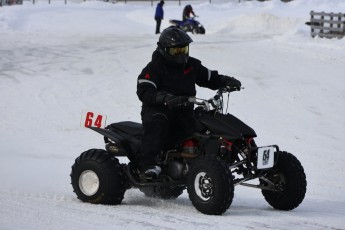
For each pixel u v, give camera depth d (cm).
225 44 5019
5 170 1762
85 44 5169
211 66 3941
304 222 1167
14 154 2069
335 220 1197
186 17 6525
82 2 10456
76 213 1222
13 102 3150
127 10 9575
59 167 1841
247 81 3553
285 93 3303
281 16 6975
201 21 7556
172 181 1284
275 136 2531
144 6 10344
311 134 2594
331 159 2148
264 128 2661
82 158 1338
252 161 1246
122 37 5797
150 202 1372
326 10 7231
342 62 4216
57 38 5681
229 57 4256
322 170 1953
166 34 1272
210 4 8944
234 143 1235
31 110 2986
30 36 5834
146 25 7638
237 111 2938
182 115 1277
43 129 2608
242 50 4575
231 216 1211
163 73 1285
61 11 9056
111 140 1351
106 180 1306
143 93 1268
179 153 1285
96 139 2436
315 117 2884
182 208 1297
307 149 2317
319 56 4416
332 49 4772
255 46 4869
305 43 5100
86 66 4109
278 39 5450
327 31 5362
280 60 4231
